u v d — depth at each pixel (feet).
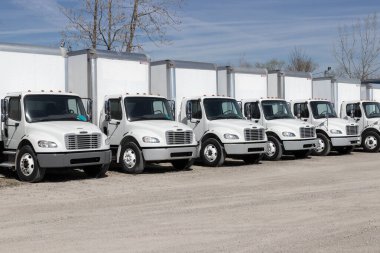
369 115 78.23
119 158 51.75
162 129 50.16
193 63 60.18
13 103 46.16
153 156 49.67
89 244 23.47
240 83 66.33
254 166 57.57
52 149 42.83
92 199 35.55
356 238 24.39
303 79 76.07
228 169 54.60
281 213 30.25
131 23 89.45
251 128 56.85
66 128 44.06
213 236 24.86
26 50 47.88
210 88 61.93
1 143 47.34
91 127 45.88
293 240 24.08
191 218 28.96
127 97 52.24
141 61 54.80
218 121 57.62
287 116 67.51
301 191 38.52
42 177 43.78
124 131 51.52
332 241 23.88
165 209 31.68
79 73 51.03
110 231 25.94
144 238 24.52
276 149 63.98
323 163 60.54
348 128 71.05
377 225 27.04
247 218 28.89
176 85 58.23
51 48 49.65
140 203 33.86
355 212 30.45
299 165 58.29
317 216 29.37
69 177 48.08
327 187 40.47
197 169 54.80
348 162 61.57
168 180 45.78
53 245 23.34
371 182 43.24
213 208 31.94
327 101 74.43
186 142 51.67
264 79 69.21
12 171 50.75
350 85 83.51
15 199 35.58
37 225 27.45
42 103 46.47
